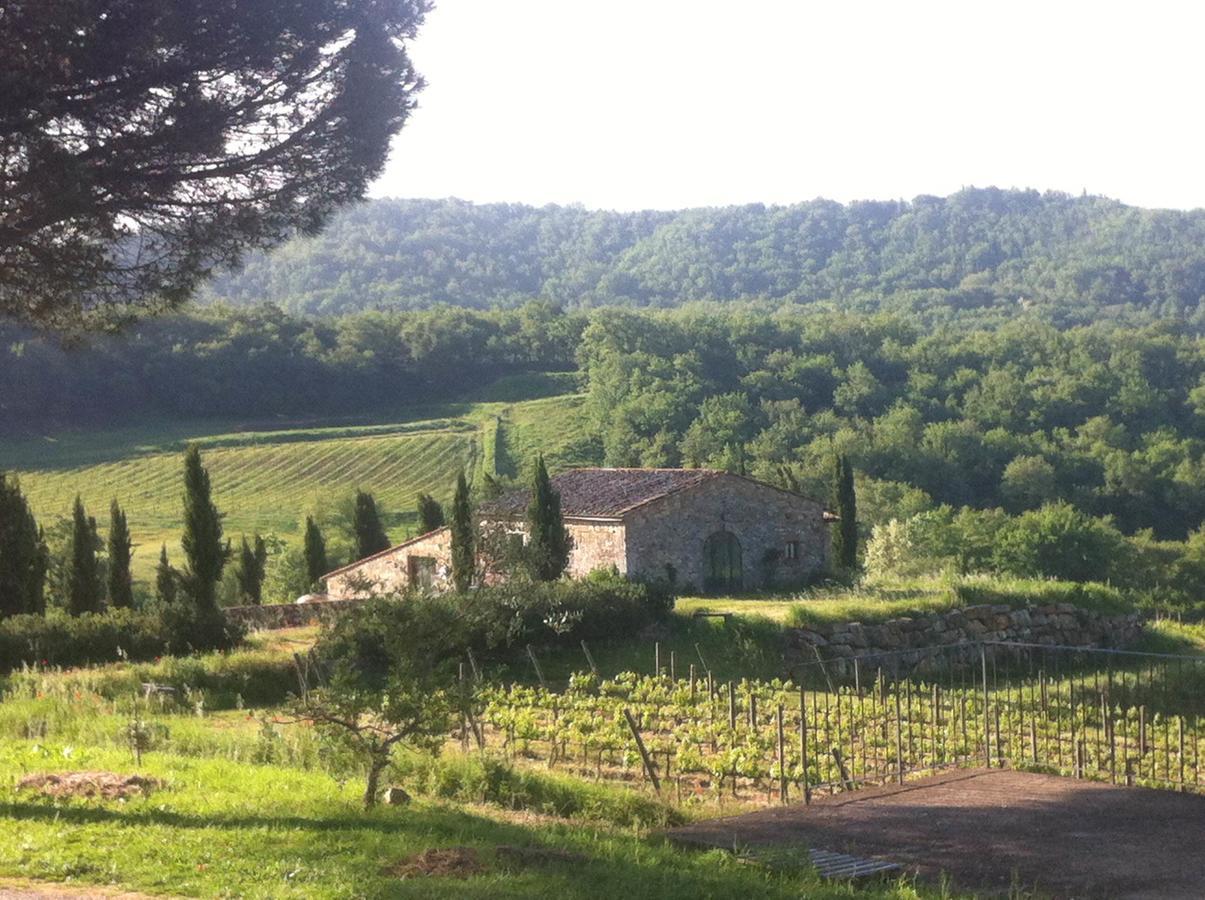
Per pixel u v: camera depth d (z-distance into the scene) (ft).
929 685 91.56
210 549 112.68
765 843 37.68
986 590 111.14
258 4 49.32
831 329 425.69
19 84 44.68
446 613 41.45
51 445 338.13
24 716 60.90
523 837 37.01
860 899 31.09
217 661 77.61
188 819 36.81
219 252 55.52
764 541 138.31
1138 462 320.50
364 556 171.53
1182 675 85.25
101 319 57.62
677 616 99.66
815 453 331.77
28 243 50.26
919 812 42.04
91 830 34.76
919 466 326.85
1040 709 73.72
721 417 350.02
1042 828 39.27
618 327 428.97
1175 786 52.95
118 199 50.62
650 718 69.82
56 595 131.64
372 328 428.56
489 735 65.21
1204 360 383.04
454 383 429.38
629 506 129.80
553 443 364.79
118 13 47.06
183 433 355.77
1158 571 253.65
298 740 53.78
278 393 382.83
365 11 52.65
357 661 79.66
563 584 98.22
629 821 44.14
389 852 33.37
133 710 64.44
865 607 101.30
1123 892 31.99
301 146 53.93
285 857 32.37
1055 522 237.86
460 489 117.70
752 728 64.90
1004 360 400.06
